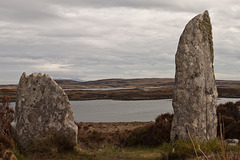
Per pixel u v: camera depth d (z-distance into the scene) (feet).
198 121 28.07
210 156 21.52
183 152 23.80
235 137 39.78
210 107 28.81
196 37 29.86
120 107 200.34
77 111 176.45
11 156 22.53
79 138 48.29
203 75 28.99
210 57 30.17
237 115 53.72
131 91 438.40
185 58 29.43
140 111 161.48
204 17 30.91
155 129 41.75
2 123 31.53
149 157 28.66
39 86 30.17
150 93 384.06
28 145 28.68
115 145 43.16
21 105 29.81
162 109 170.40
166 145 28.76
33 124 29.19
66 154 27.81
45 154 27.07
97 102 279.69
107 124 82.64
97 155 30.12
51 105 29.76
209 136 28.19
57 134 29.14
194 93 28.55
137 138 42.27
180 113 28.76
